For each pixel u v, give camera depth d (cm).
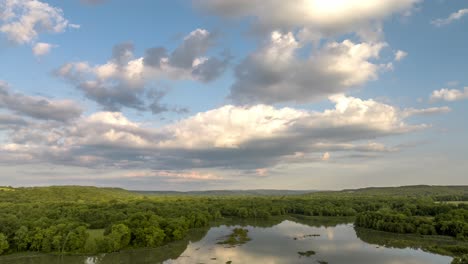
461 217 17712
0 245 12825
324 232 19088
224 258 12912
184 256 13238
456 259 11012
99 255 13288
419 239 16238
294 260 12638
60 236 13475
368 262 12344
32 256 13000
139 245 14512
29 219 15838
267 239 16862
